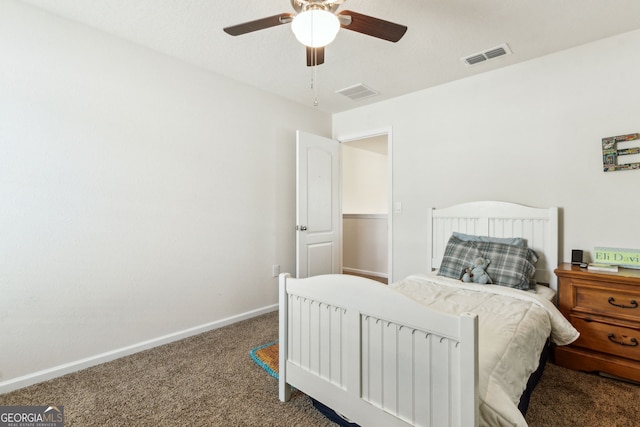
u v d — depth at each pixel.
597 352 1.96
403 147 3.30
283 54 2.45
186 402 1.70
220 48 2.36
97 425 1.52
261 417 1.58
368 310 1.26
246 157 3.04
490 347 1.28
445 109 2.99
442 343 1.07
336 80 2.93
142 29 2.12
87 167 2.08
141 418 1.57
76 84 2.03
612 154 2.18
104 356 2.15
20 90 1.83
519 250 2.32
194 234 2.65
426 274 2.60
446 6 1.84
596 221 2.25
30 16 1.86
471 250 2.47
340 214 3.84
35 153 1.88
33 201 1.88
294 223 3.51
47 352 1.93
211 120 2.76
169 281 2.49
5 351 1.79
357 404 1.32
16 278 1.83
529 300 1.92
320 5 1.47
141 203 2.33
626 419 1.55
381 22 1.49
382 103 3.48
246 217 3.04
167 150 2.47
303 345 1.58
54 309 1.96
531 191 2.52
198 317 2.68
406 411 1.17
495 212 2.64
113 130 2.19
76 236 2.04
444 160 3.00
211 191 2.76
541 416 1.58
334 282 1.40
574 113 2.33
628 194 2.13
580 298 2.02
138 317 2.32
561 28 2.07
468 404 0.97
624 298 1.87
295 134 3.50
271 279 3.28
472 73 2.77
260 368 2.07
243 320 3.00
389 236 3.38
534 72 2.50
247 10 1.90
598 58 2.23
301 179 3.29
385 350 1.23
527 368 1.36
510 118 2.62
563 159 2.38
